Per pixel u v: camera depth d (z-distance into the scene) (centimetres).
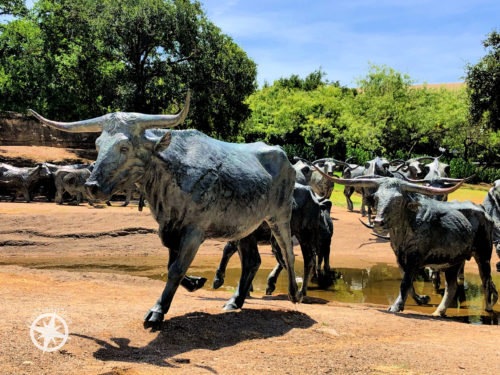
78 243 1572
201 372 404
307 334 556
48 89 3231
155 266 1346
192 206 529
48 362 391
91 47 3262
